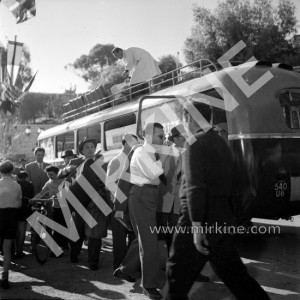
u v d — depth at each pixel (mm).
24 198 6863
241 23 19234
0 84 18500
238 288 2990
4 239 5098
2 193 5262
